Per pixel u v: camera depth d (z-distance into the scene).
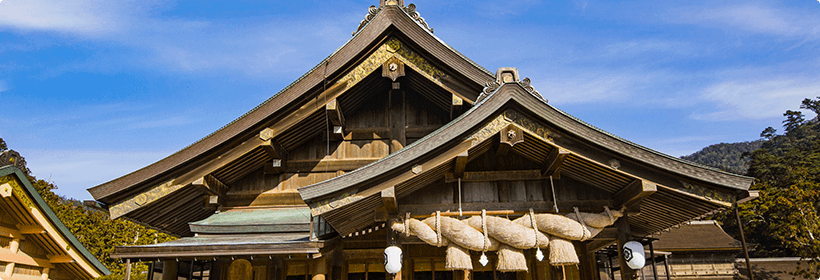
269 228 9.88
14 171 11.45
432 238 7.76
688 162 7.34
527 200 8.60
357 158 11.62
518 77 8.05
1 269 11.56
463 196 8.61
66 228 12.86
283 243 8.62
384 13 10.69
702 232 30.69
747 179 7.19
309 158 11.74
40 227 12.31
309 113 10.50
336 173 11.53
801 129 105.25
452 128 7.52
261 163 11.40
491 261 10.20
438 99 11.48
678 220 8.99
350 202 7.32
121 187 9.78
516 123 7.71
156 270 10.67
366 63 10.74
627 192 8.02
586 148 7.66
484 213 7.88
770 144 110.00
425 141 7.47
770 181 59.34
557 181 8.79
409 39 10.63
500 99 7.65
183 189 10.31
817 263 28.00
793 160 60.94
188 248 8.62
